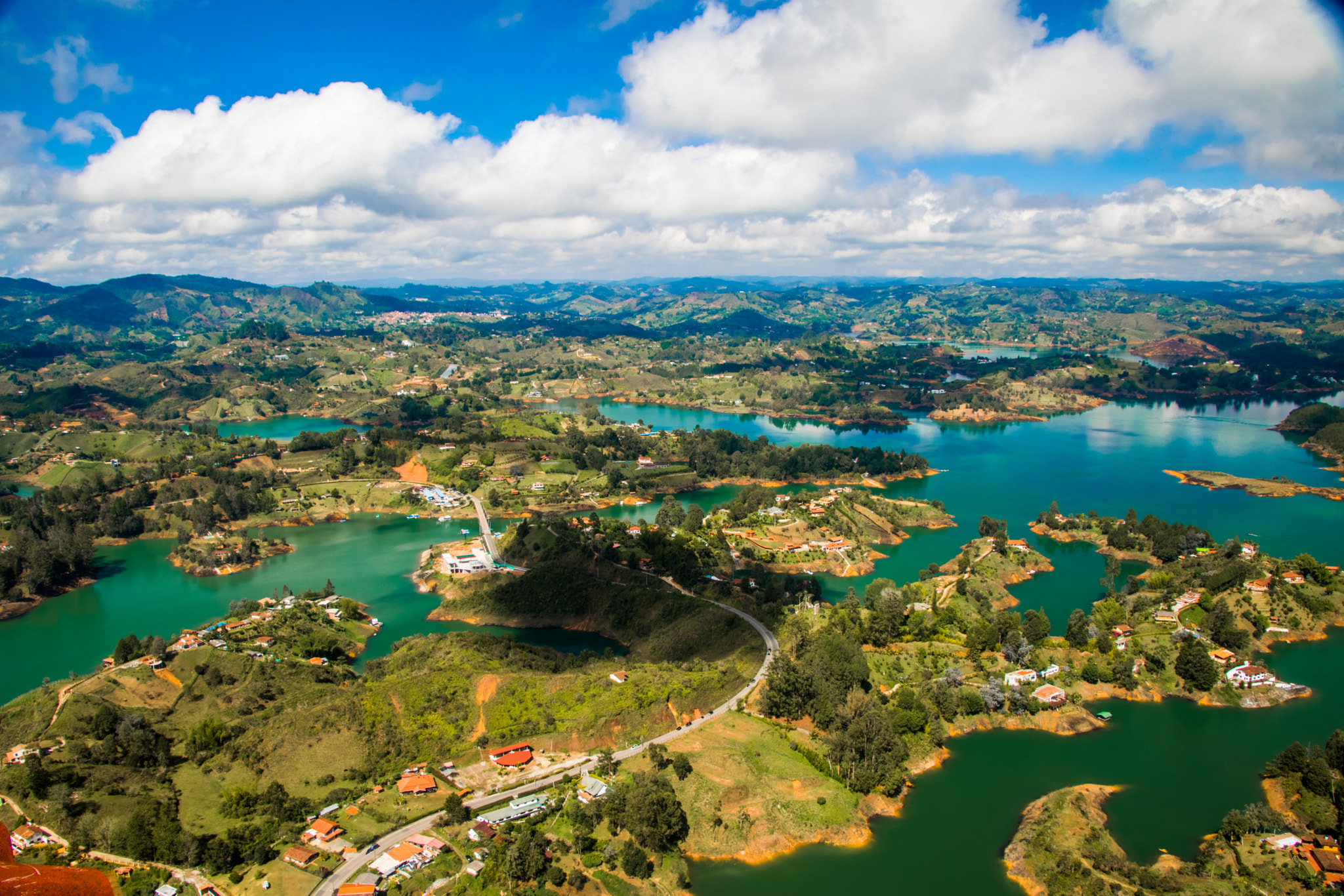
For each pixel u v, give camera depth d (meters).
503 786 155.75
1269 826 142.88
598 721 171.88
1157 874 132.50
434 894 125.44
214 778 162.75
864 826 151.25
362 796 153.00
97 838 139.38
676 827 142.88
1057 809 152.25
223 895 126.50
